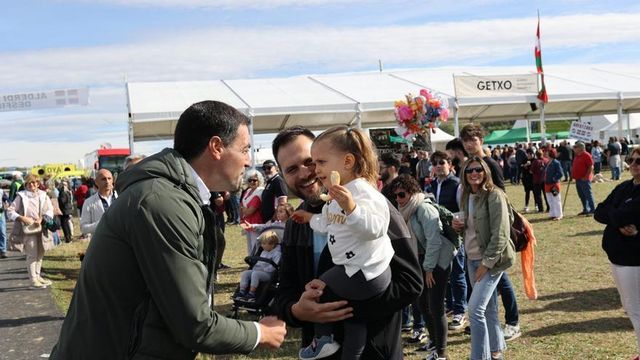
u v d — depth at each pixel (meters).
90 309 1.79
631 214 4.07
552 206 13.51
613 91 26.34
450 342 5.41
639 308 4.19
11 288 8.99
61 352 1.86
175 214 1.76
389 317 2.25
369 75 28.66
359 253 2.06
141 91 23.55
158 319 1.78
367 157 2.18
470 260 4.53
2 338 6.12
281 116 26.00
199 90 24.28
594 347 4.97
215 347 1.79
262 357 5.36
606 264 8.33
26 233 8.86
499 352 4.53
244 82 26.25
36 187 9.09
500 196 4.21
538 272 8.05
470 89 22.78
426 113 14.58
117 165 38.72
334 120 27.83
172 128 26.02
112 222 1.79
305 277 2.35
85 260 1.84
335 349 2.21
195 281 1.76
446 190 5.97
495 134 45.50
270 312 2.42
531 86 23.38
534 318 5.92
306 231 2.38
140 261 1.74
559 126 50.94
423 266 4.67
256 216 7.65
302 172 2.56
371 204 2.06
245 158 2.06
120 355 1.77
